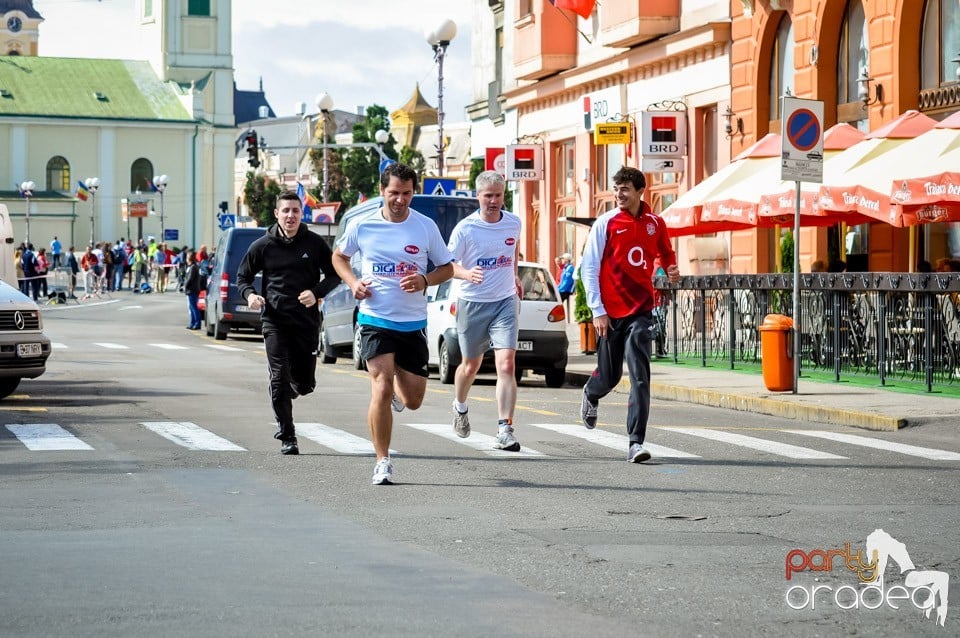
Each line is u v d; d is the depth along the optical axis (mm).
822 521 18500
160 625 12445
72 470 22875
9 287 35438
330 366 52438
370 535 17125
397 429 29188
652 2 65312
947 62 46969
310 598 13586
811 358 41500
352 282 21312
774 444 27516
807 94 53938
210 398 36250
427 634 12164
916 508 19734
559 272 82250
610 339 25047
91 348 60031
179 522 18000
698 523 18219
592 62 74000
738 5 59406
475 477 22312
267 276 25203
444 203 53188
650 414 34375
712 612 13180
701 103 63000
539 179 79688
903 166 38781
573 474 22812
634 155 70438
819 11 52656
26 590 13875
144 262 151500
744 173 47688
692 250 60125
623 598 13734
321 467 23359
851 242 52281
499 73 95312
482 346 25797
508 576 14742
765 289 43312
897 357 37781
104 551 15984
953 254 46438
